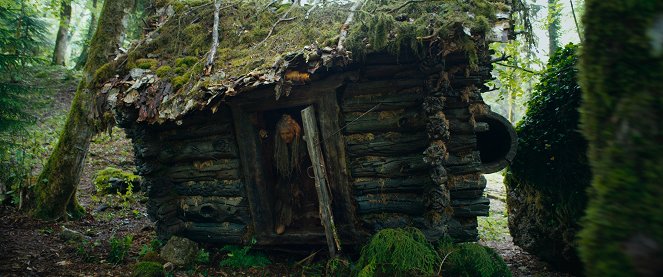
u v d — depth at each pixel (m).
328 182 5.44
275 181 6.09
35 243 6.25
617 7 1.44
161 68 5.79
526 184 7.04
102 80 6.13
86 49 19.23
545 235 6.48
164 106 5.08
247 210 5.98
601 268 1.40
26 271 5.08
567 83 6.07
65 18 20.02
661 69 1.32
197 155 6.04
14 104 7.67
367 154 5.39
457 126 5.23
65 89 17.22
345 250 5.80
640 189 1.32
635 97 1.36
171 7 7.36
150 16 7.56
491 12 4.61
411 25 4.52
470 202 5.25
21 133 8.34
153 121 5.20
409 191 5.36
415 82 5.12
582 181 5.72
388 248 4.76
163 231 6.20
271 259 6.09
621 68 1.41
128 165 12.14
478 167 5.23
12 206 8.04
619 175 1.37
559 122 6.16
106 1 8.12
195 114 5.80
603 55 1.47
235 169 5.88
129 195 9.66
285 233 5.88
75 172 7.91
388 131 5.33
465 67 4.96
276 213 5.97
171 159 6.24
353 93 5.26
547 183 6.35
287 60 4.57
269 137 6.05
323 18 5.70
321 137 5.38
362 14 4.86
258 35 6.08
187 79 5.40
